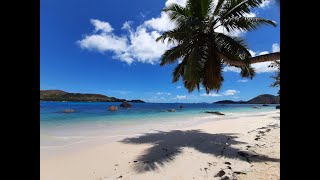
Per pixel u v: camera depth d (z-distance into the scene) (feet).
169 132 44.21
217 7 41.37
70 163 23.35
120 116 88.84
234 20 36.78
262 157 23.68
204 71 39.70
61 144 32.45
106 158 25.13
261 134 38.68
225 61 39.91
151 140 35.47
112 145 31.73
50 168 21.80
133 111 129.70
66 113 104.22
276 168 19.92
